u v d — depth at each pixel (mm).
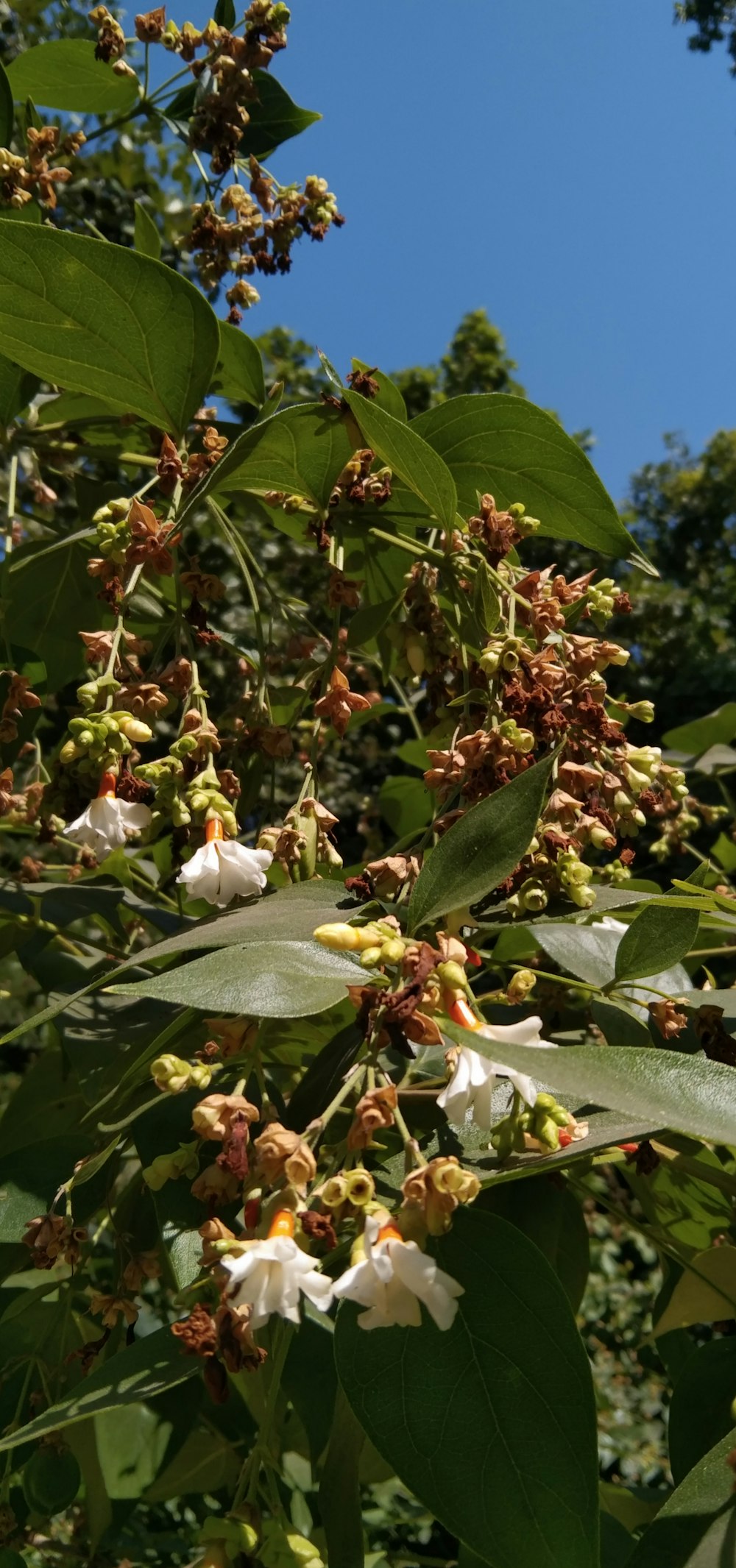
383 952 230
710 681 2146
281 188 521
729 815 691
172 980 223
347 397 334
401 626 432
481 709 359
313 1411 349
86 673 544
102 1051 341
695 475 3309
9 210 466
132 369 357
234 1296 199
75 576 513
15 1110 417
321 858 335
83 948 504
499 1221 238
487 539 368
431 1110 294
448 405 400
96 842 302
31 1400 355
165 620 506
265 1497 266
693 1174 328
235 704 405
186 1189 294
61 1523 525
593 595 361
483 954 321
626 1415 1272
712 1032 319
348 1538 276
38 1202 323
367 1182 210
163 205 940
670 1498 228
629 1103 193
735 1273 346
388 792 656
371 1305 196
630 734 1882
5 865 605
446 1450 221
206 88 512
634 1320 1440
